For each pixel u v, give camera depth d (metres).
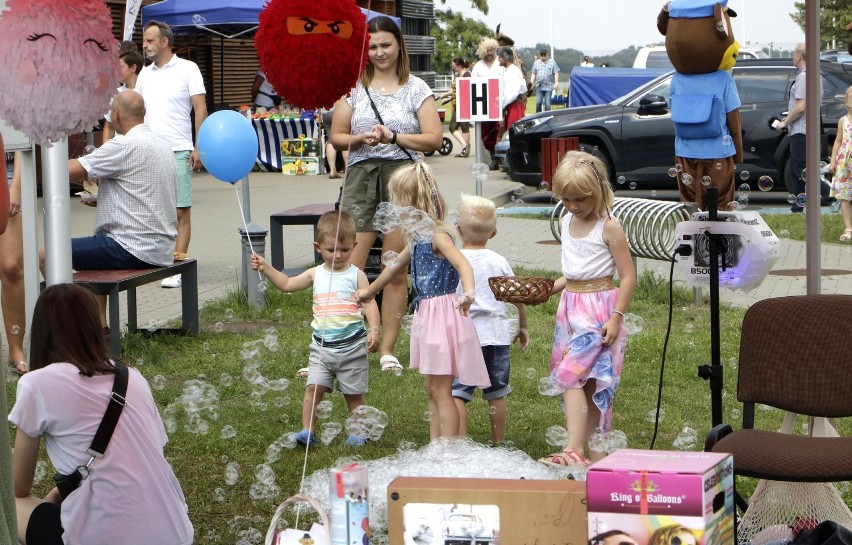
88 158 6.71
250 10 13.22
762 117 13.84
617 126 14.25
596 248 4.64
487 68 18.16
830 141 13.88
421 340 4.82
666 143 14.05
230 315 8.02
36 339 3.56
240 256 10.86
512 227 12.71
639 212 8.33
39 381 3.46
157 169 6.89
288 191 16.16
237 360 6.83
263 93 18.89
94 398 3.49
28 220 5.41
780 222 12.22
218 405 5.95
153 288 9.20
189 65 8.79
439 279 4.85
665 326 7.65
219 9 13.27
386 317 6.46
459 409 5.05
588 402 4.79
